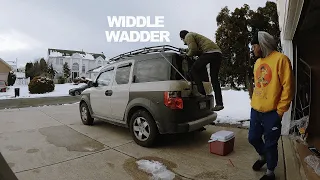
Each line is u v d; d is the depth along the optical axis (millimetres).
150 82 3588
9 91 21672
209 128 4836
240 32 6684
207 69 4039
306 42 3541
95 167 2857
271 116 2250
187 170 2715
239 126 4953
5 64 29344
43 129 5062
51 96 17141
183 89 3340
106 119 4551
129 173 2664
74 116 6957
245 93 10391
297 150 3109
